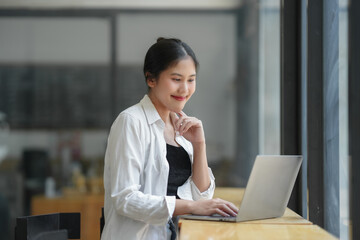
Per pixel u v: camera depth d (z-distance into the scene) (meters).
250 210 2.16
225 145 4.98
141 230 2.33
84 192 5.13
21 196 5.13
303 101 3.13
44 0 5.11
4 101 5.12
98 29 5.12
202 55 5.04
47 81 5.13
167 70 2.37
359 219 2.09
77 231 2.66
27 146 5.14
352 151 2.09
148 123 2.40
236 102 4.99
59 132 5.14
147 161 2.38
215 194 3.23
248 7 4.99
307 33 2.93
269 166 2.13
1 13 5.11
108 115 5.13
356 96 2.08
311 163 2.92
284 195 2.28
